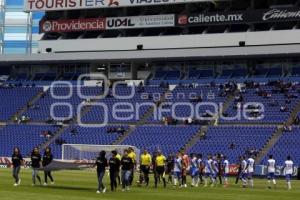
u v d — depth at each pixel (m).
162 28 85.12
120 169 39.16
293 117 71.00
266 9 78.00
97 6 85.56
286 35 76.88
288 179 44.22
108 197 31.19
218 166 45.97
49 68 91.06
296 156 63.09
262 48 75.94
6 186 37.19
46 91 87.81
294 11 76.44
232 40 79.50
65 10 88.69
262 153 64.75
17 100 87.25
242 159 46.16
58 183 42.00
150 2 82.38
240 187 44.72
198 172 44.56
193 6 83.69
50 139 77.25
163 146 71.12
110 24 85.38
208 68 83.00
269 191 40.41
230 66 81.88
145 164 40.97
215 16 80.38
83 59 85.00
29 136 78.81
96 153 64.31
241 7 81.81
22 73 92.56
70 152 66.12
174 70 84.62
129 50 83.62
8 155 76.06
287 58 78.56
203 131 72.38
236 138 69.31
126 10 86.38
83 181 45.19
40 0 89.06
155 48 83.25
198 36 81.25
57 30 88.19
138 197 31.78
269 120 71.81
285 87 76.38
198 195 34.75
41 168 38.91
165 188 40.41
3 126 82.12
